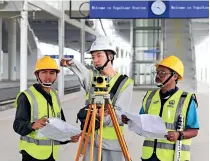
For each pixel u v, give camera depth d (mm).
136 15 14188
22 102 3629
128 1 14164
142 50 29078
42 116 3674
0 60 34906
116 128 3109
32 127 3375
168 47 25844
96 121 3180
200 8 13930
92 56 3406
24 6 16109
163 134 3096
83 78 3500
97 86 3137
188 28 25938
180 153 3332
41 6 18172
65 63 3521
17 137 8422
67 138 3293
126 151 3123
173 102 3396
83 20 28531
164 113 3391
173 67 3377
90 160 3047
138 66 29094
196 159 6613
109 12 14305
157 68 3455
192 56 25578
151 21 28781
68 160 6391
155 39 28859
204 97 21094
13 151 7023
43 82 3723
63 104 16516
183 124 3326
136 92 24016
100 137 3053
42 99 3721
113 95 3326
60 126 3213
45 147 3693
